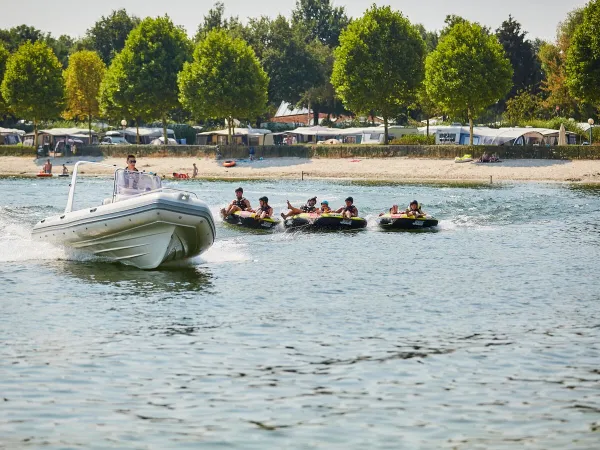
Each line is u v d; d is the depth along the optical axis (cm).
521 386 2427
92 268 4434
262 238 5828
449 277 4253
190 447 1988
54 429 2095
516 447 1988
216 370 2578
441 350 2800
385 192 10188
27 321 3212
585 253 5134
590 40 13738
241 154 15688
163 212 4194
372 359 2692
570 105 19675
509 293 3812
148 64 17362
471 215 7475
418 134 17875
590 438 2041
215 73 16425
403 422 2145
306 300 3628
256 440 2030
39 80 17875
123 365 2627
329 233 6191
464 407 2253
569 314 3353
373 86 15500
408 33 15862
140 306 3500
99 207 4400
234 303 3562
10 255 4788
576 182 12475
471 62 14575
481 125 19975
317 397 2333
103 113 18250
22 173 16000
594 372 2559
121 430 2092
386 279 4188
